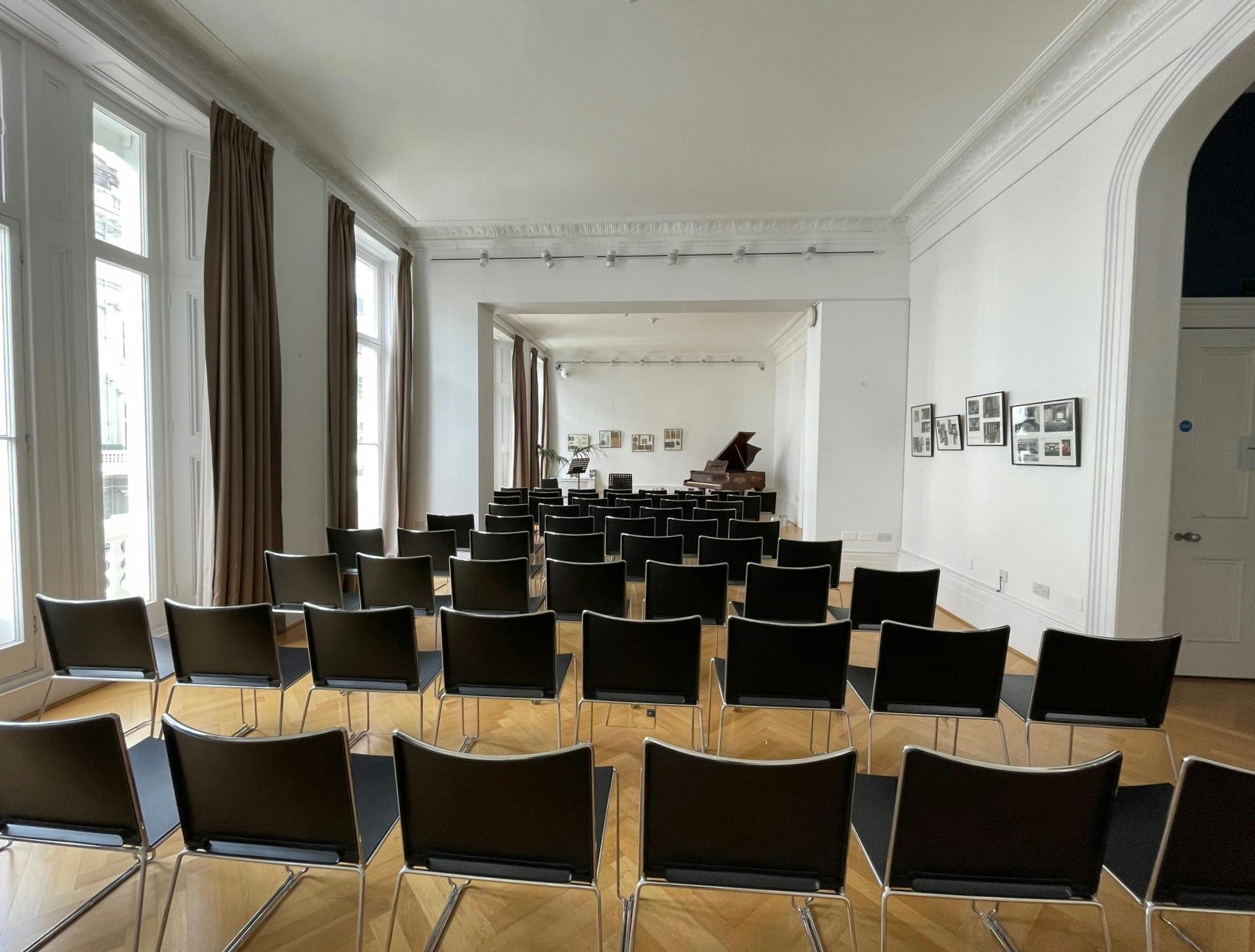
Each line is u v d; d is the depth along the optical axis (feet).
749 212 19.90
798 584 10.19
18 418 9.61
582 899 6.14
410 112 13.82
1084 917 6.04
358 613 7.58
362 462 20.40
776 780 4.26
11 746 4.66
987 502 15.12
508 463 37.86
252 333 12.87
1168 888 4.34
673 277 21.59
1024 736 9.69
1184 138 10.06
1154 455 10.70
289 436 14.97
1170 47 9.76
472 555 13.44
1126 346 10.64
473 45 11.43
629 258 21.70
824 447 21.27
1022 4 10.25
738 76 12.38
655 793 4.44
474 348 22.22
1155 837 5.24
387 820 5.30
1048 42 11.24
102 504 11.03
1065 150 12.32
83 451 10.66
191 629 7.82
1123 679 7.11
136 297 11.94
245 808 4.69
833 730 9.74
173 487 12.79
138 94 11.27
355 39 11.26
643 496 25.50
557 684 8.05
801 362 34.35
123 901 5.98
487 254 21.67
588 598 10.44
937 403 18.35
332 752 4.45
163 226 12.45
